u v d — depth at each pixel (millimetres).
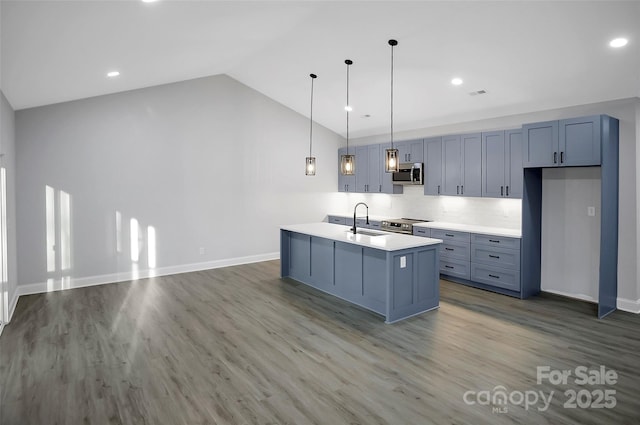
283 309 4621
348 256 4887
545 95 4840
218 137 6758
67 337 3785
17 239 5102
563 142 4512
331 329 3992
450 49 4328
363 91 6020
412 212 7141
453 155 6023
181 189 6414
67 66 3924
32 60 3463
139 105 5969
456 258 5730
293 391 2811
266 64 5824
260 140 7238
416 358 3326
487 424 2416
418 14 3832
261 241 7348
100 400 2699
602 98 4547
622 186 4496
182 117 6379
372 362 3258
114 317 4344
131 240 5980
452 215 6461
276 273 6426
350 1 3777
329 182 8266
